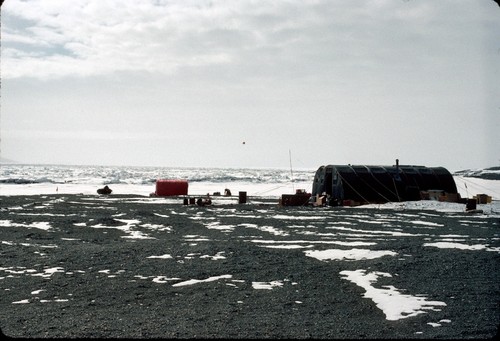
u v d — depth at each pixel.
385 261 11.88
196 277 10.35
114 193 51.66
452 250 13.74
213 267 11.38
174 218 24.50
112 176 131.88
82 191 54.66
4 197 40.66
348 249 14.09
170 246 14.62
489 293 8.74
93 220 22.50
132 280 10.02
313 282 9.82
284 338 6.23
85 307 7.89
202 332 6.46
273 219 24.16
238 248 14.16
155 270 11.04
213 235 17.89
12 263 11.85
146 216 25.25
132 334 6.33
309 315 7.44
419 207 31.86
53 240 16.31
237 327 6.73
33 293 8.89
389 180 36.41
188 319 7.16
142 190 59.62
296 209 31.17
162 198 42.62
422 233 18.44
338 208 32.19
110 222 21.86
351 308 7.87
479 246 14.55
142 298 8.55
